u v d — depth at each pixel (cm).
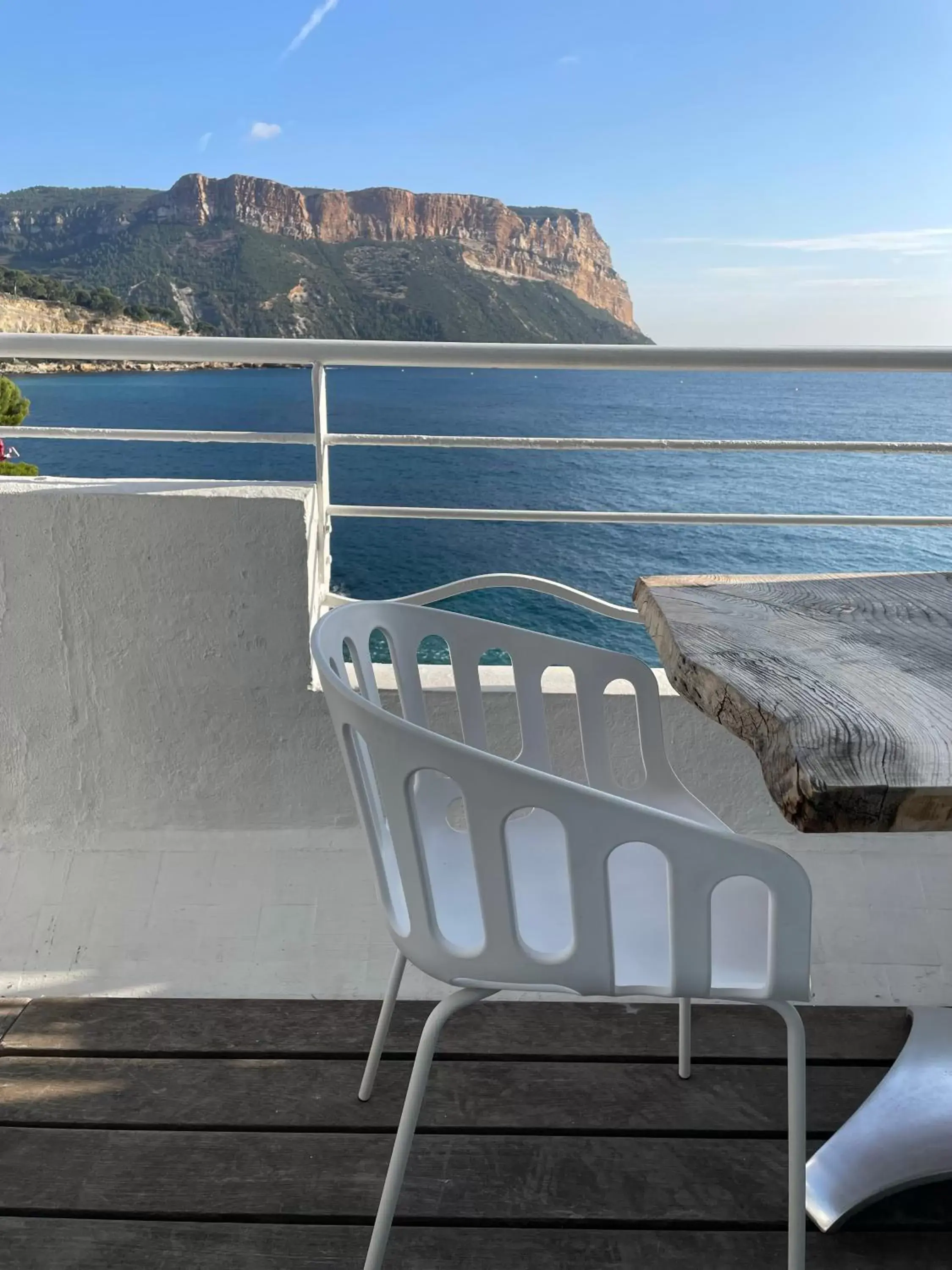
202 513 176
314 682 186
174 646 184
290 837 194
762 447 176
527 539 2720
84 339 172
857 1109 142
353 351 175
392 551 2609
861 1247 122
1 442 296
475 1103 144
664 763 140
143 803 193
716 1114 142
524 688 136
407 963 174
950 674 97
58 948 178
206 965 175
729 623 116
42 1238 121
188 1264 118
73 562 178
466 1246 121
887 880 189
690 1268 118
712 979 97
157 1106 143
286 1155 134
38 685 186
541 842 132
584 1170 132
